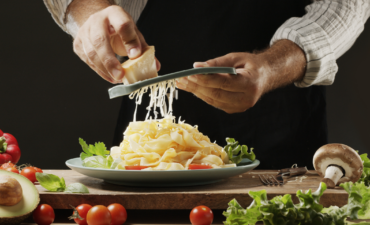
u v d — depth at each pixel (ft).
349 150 4.51
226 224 3.40
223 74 4.59
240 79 4.68
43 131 14.33
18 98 14.24
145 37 8.01
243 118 7.68
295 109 7.69
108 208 3.69
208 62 4.69
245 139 7.73
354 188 3.43
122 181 4.18
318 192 3.27
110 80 4.96
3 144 6.04
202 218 3.56
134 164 4.56
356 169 4.48
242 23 7.66
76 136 14.43
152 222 3.87
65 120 14.39
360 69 14.82
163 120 4.92
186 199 3.92
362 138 14.89
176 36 7.81
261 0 7.60
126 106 8.20
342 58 14.87
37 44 14.24
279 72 5.68
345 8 6.86
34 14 14.21
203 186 4.40
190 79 4.51
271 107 7.66
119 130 8.30
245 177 5.12
